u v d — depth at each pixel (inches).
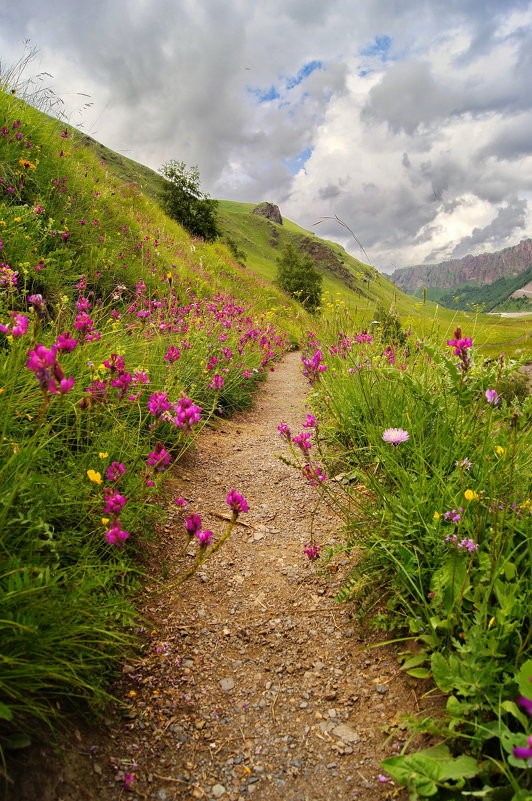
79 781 57.3
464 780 55.2
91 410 100.2
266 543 120.7
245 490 150.9
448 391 117.4
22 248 181.3
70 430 102.3
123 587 90.4
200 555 77.2
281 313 671.1
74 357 119.7
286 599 99.6
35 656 60.5
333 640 88.0
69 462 95.2
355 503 106.4
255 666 82.8
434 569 81.6
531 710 40.9
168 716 71.3
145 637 85.4
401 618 85.3
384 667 80.4
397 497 100.0
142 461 111.7
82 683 63.2
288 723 71.7
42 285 185.9
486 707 59.4
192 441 167.9
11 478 71.3
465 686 62.6
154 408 93.4
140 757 64.1
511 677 62.0
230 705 74.7
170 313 236.5
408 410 134.7
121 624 80.6
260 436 210.5
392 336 198.2
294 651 86.0
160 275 316.5
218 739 68.7
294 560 112.8
